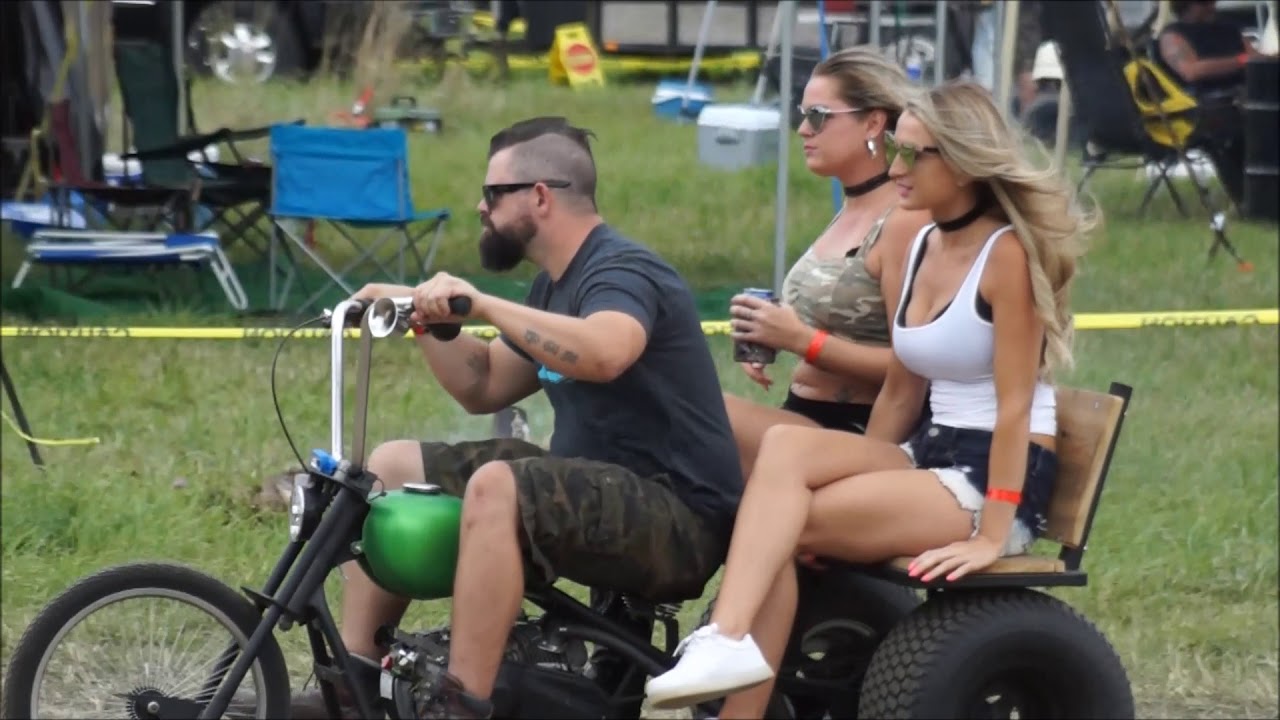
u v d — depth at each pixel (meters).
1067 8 47.47
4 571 20.28
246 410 27.28
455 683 13.40
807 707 15.84
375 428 26.20
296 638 18.73
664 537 14.00
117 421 26.70
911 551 14.23
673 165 54.47
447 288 13.35
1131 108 47.75
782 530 13.86
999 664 14.12
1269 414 29.39
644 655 14.30
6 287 35.53
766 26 75.19
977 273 14.21
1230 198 49.72
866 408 16.34
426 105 63.75
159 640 14.23
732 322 16.14
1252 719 17.97
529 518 13.46
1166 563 21.89
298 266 37.22
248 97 58.00
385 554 13.60
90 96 41.44
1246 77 48.84
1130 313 37.16
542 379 14.83
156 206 35.94
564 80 72.06
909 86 16.34
